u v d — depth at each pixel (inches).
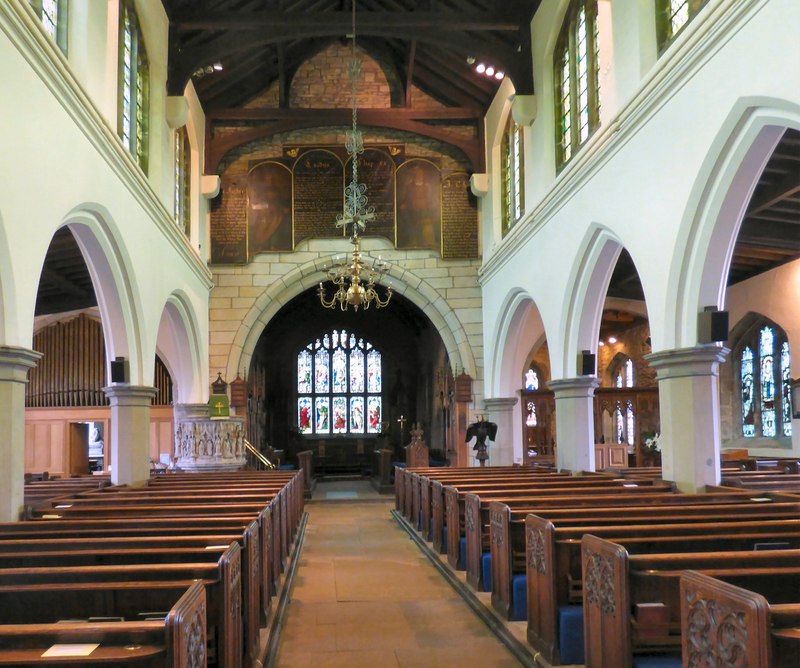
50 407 779.4
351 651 239.6
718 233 320.2
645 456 736.3
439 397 945.5
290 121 708.0
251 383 839.1
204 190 690.2
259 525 240.1
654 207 350.6
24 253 277.9
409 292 740.0
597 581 181.0
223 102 714.2
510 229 642.8
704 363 337.1
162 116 513.3
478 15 550.6
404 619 278.2
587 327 481.1
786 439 585.3
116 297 427.5
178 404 662.5
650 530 213.3
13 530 241.0
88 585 148.9
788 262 572.4
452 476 462.9
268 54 683.4
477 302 733.9
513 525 257.6
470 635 256.1
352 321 1111.6
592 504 302.7
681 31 335.6
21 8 260.7
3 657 108.2
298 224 727.7
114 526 244.5
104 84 382.6
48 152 298.5
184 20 527.8
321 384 1103.0
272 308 725.9
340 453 1077.8
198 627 124.8
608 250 445.1
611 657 171.8
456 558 349.1
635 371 818.2
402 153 740.0
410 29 550.0
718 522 238.1
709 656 125.3
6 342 274.5
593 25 450.6
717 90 292.7
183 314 625.0
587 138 455.5
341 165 735.1
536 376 882.1
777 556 170.9
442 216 736.3
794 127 269.4
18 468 286.5
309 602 305.7
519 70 555.2
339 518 598.5
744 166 301.1
